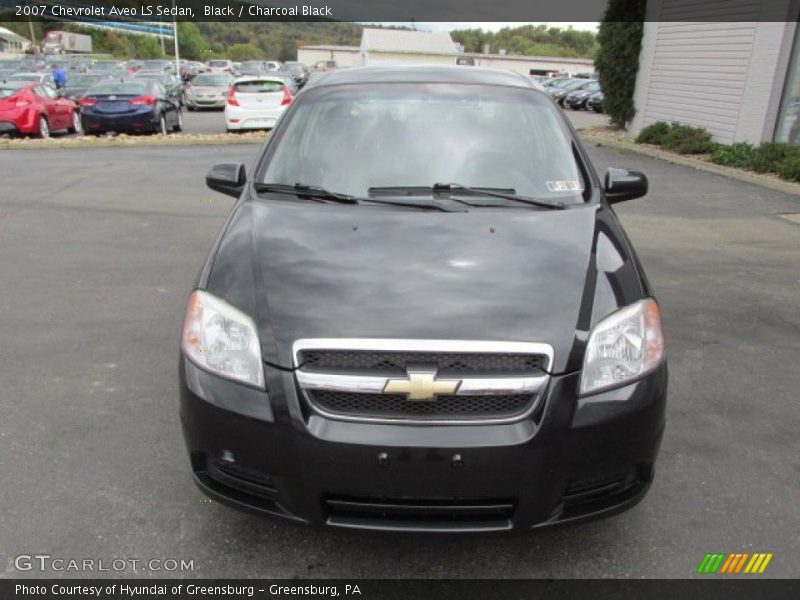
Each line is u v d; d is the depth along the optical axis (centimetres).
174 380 402
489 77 405
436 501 230
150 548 267
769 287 580
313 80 419
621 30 1659
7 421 354
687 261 653
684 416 367
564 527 236
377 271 261
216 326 248
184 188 983
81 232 732
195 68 5081
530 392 227
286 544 271
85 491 299
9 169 1123
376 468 224
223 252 280
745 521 285
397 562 263
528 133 364
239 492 246
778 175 1076
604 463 234
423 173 342
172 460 322
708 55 1377
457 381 224
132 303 526
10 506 288
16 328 475
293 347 233
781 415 370
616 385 237
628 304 254
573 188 338
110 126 1683
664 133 1451
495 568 260
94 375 407
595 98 3222
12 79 2542
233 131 1748
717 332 482
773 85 1198
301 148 358
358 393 227
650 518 287
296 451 228
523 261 268
